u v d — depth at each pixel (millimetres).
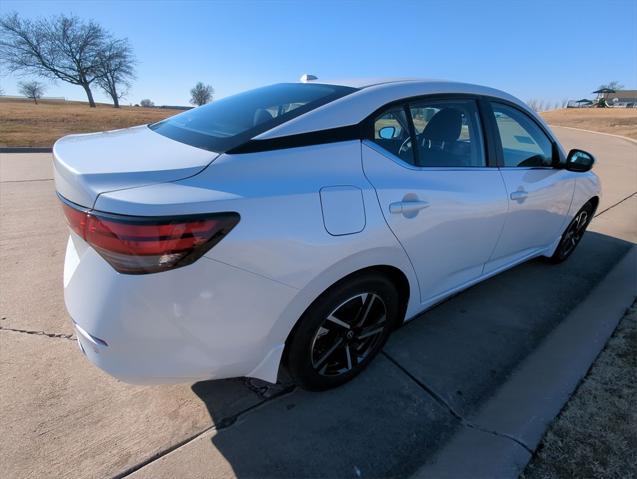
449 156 2391
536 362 2469
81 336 1616
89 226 1449
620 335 2719
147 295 1454
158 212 1394
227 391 2188
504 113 2785
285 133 1795
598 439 1918
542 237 3346
